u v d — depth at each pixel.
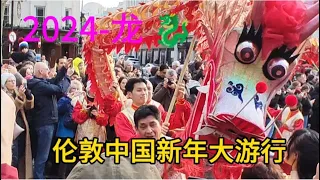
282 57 2.56
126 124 2.96
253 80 2.56
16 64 5.58
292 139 2.19
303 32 2.56
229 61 2.61
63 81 4.52
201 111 2.76
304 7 2.54
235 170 2.49
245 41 2.54
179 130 2.99
